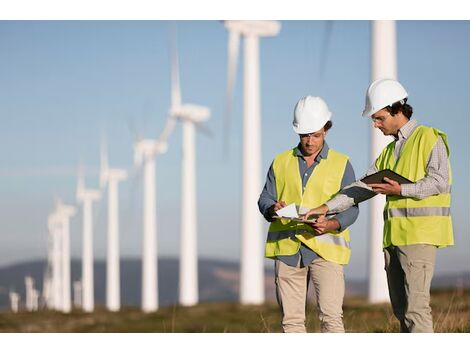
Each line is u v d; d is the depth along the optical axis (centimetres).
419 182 700
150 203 4622
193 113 4094
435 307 1441
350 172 769
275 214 757
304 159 771
